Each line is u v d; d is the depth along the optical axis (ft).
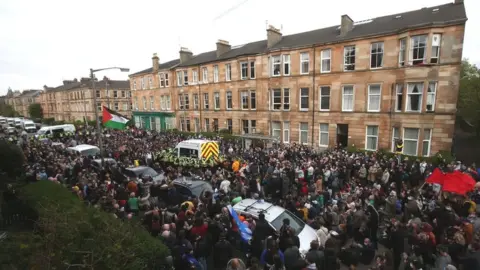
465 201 32.53
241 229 27.17
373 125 71.41
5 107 337.52
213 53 124.26
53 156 57.21
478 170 47.24
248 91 96.27
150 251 18.31
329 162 52.80
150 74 138.82
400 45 65.10
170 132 117.19
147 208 31.35
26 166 45.50
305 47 81.15
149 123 144.15
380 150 67.46
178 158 59.00
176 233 25.73
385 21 74.69
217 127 110.01
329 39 78.28
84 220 18.99
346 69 75.05
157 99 136.77
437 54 60.13
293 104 85.81
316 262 20.65
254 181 41.39
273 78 88.94
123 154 65.46
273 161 54.03
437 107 60.95
